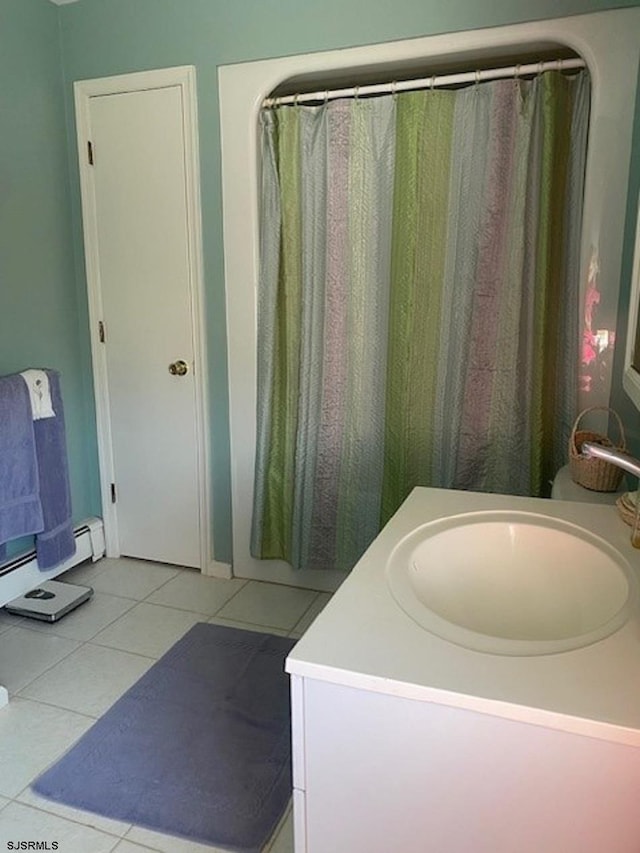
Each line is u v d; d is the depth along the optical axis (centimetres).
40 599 264
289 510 269
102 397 297
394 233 233
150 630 248
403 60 225
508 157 214
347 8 224
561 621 130
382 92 229
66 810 165
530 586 137
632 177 200
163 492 296
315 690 91
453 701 83
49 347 280
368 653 92
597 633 98
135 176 270
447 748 86
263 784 173
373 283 240
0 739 190
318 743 94
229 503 284
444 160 221
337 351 249
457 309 229
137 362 288
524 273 216
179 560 301
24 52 255
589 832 82
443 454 241
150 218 271
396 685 86
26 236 263
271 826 160
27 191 262
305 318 250
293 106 242
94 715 200
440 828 90
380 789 92
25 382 250
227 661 228
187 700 208
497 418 230
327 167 237
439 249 228
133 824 161
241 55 242
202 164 257
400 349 239
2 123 248
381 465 251
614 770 79
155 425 291
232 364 268
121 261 281
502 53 219
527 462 226
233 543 287
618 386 209
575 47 201
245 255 256
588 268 211
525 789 84
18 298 262
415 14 217
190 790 171
